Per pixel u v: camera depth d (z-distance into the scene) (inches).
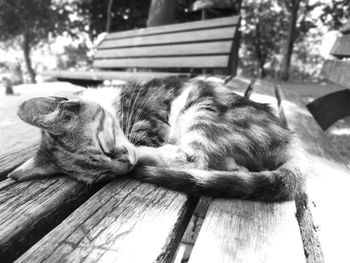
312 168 16.3
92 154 16.4
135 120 21.8
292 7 104.3
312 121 24.9
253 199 13.6
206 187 13.7
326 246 10.5
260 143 18.6
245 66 151.4
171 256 10.9
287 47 108.6
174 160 18.6
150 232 10.9
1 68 169.2
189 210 13.6
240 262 9.7
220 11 60.7
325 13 112.7
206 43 44.3
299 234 11.0
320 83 95.3
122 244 10.3
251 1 126.2
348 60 27.3
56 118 15.9
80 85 55.3
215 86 22.3
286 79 110.9
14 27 122.3
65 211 13.9
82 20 118.2
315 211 12.5
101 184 16.1
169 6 67.0
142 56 52.6
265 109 21.3
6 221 11.7
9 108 53.2
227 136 19.0
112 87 24.3
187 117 20.9
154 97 22.8
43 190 14.4
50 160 16.1
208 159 18.6
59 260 9.6
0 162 17.6
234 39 43.3
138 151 18.6
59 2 116.0
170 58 47.8
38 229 12.2
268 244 10.5
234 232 11.1
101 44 62.4
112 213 12.1
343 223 11.7
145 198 13.3
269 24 132.7
